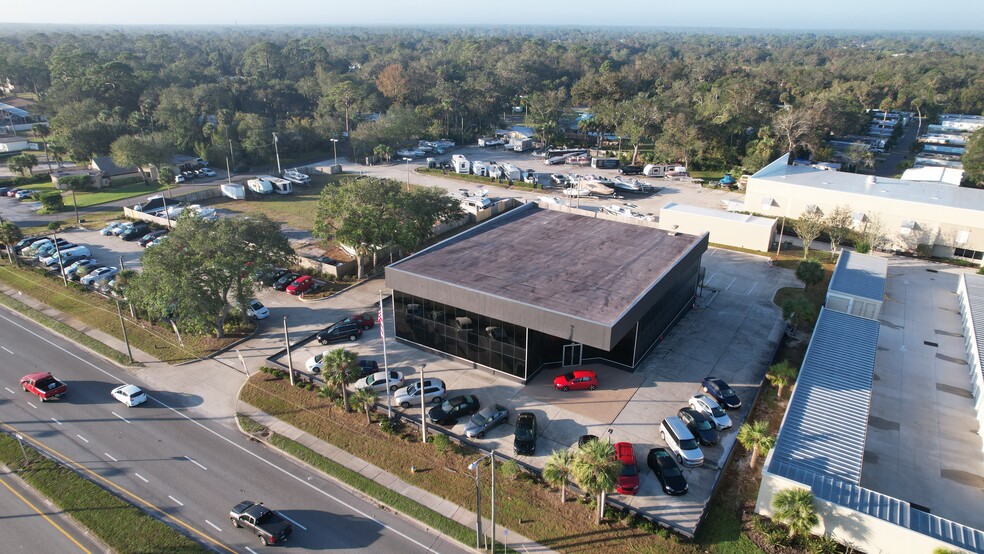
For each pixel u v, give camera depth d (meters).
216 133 118.50
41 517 31.16
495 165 104.25
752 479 33.34
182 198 89.44
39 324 53.25
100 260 66.69
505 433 37.06
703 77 183.75
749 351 46.81
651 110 113.38
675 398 40.59
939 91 173.50
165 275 44.34
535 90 180.62
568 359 44.75
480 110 142.75
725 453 35.22
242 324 51.75
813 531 29.08
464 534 29.73
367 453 35.69
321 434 37.47
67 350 48.78
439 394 40.44
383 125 119.69
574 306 39.69
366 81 164.62
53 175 103.62
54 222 76.62
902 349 47.75
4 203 91.69
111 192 97.56
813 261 55.47
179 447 36.66
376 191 58.53
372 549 28.98
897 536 27.03
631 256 49.28
